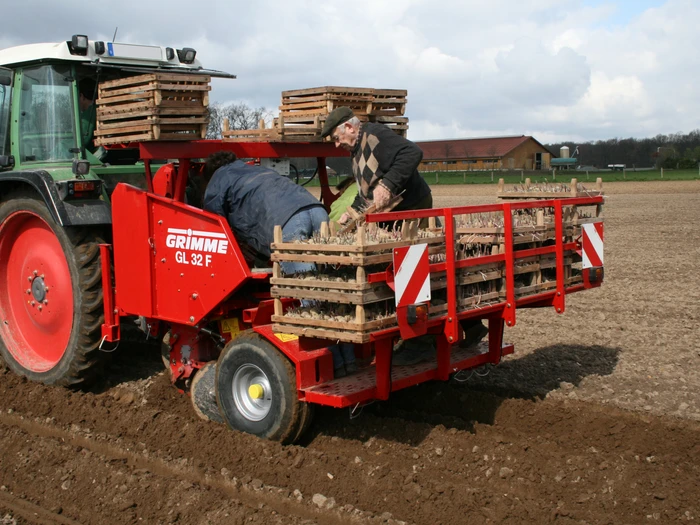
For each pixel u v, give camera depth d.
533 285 5.07
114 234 5.39
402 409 5.44
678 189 35.59
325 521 3.74
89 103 6.03
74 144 5.91
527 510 3.70
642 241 15.38
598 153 76.38
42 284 6.03
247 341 4.62
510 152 68.19
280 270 4.22
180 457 4.51
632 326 7.64
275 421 4.50
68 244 5.61
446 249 4.34
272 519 3.69
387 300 4.08
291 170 6.59
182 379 5.56
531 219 5.10
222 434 4.67
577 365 6.29
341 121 5.16
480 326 5.70
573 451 4.61
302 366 4.39
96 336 5.68
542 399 5.49
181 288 4.96
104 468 4.34
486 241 4.71
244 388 4.76
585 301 8.98
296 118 5.75
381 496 3.92
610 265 11.98
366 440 4.78
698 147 64.62
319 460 4.32
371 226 4.48
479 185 44.34
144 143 5.00
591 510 3.82
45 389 5.82
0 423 5.23
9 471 4.45
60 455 4.56
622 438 4.80
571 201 5.29
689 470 4.27
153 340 7.37
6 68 5.94
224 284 4.65
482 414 5.27
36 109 5.95
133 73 6.27
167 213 4.99
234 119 23.86
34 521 3.86
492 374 6.09
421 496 3.88
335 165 13.88
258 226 4.89
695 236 16.02
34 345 6.26
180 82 4.95
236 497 4.02
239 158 5.49
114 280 5.65
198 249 4.80
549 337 7.28
